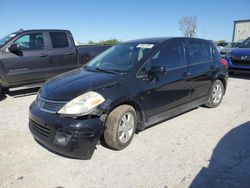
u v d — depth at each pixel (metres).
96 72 4.12
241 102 6.39
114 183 2.95
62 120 3.19
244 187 2.85
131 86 3.73
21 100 6.52
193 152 3.67
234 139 4.12
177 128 4.58
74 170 3.20
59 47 7.52
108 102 3.39
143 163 3.37
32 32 7.01
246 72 9.68
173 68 4.50
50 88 3.70
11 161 3.40
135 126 3.89
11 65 6.57
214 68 5.55
